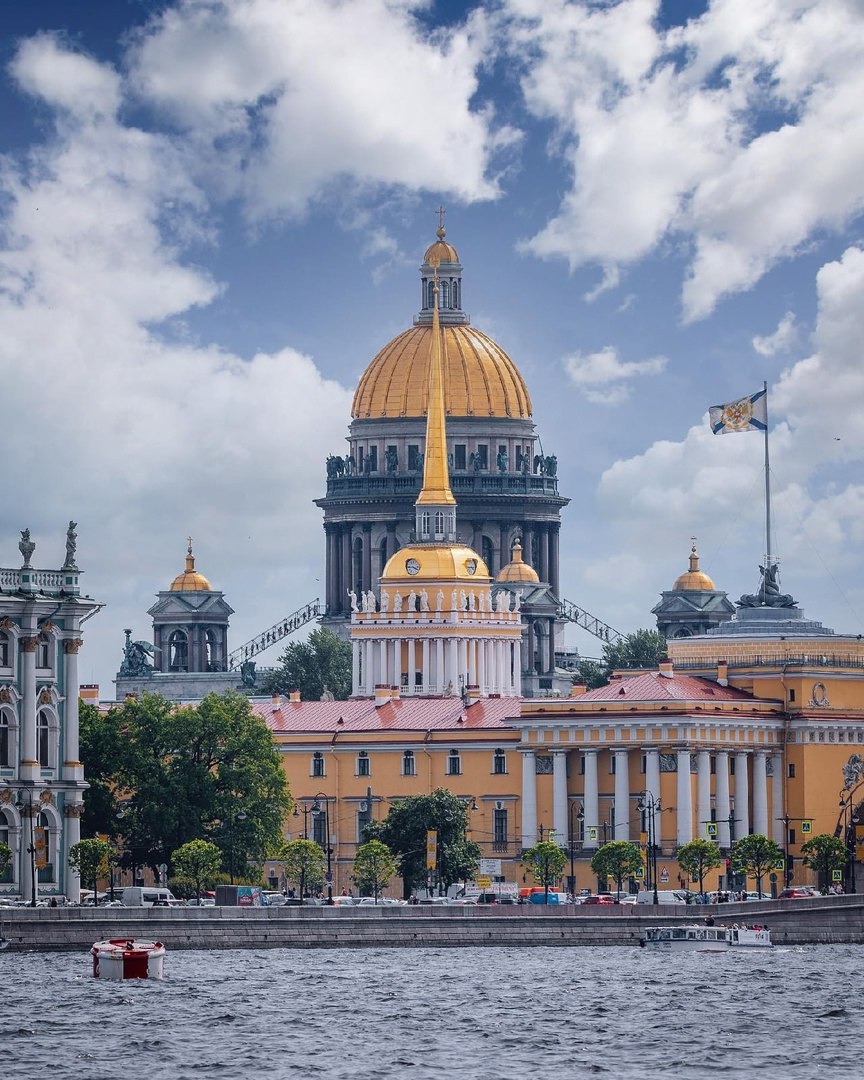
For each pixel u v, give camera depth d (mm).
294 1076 195500
